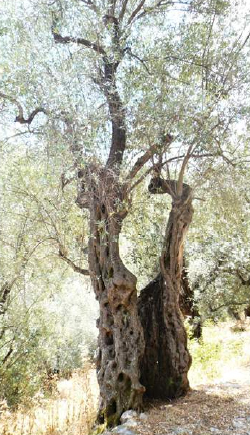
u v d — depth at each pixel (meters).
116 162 6.81
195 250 14.20
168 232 7.65
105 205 6.77
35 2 6.89
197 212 9.26
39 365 11.66
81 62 6.57
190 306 14.66
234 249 13.54
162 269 7.59
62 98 6.19
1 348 10.43
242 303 15.55
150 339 7.50
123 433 5.68
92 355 17.36
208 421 5.93
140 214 8.17
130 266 9.43
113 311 6.81
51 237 7.82
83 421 7.13
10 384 10.11
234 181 7.71
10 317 10.30
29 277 9.63
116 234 6.96
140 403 6.53
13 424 7.75
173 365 7.39
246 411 6.27
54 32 6.73
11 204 8.44
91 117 6.34
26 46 6.61
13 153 7.77
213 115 6.96
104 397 6.65
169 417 6.16
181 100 6.60
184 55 7.47
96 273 7.06
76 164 6.34
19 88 6.43
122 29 7.05
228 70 7.52
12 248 9.00
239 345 11.47
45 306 11.15
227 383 8.20
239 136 7.57
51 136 6.31
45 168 6.93
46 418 7.84
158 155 7.27
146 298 7.79
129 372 6.55
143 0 7.48
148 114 6.62
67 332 15.12
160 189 7.71
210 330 14.09
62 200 7.62
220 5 7.56
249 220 9.97
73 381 11.51
